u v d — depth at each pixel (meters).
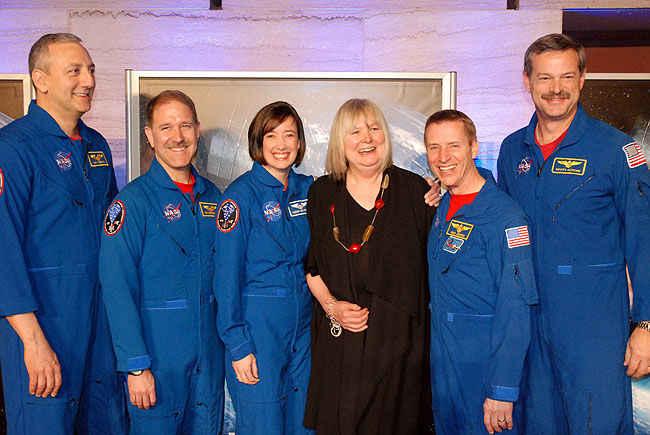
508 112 3.25
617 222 2.27
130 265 2.20
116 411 2.51
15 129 2.23
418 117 3.08
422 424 2.34
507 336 2.05
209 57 3.24
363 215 2.32
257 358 2.29
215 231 2.41
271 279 2.33
